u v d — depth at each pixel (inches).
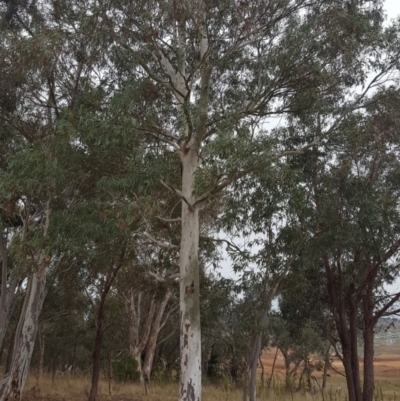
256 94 457.1
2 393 565.9
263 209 454.6
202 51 469.4
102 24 419.5
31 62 434.6
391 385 1269.7
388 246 477.7
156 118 442.6
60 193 411.8
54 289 717.9
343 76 456.1
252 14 432.8
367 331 500.7
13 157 391.2
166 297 822.5
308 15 444.5
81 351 1272.1
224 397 727.7
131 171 369.7
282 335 804.0
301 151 451.2
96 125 378.6
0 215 533.6
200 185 380.8
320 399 760.3
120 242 430.6
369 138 462.0
